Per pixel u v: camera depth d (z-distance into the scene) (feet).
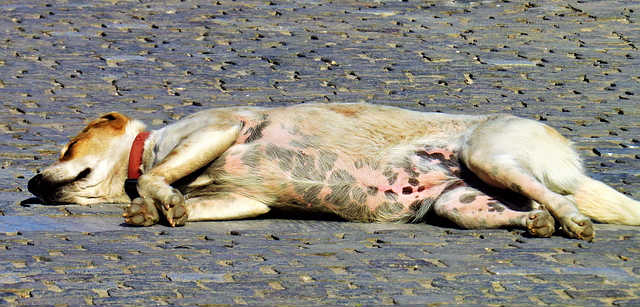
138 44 91.50
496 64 85.56
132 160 52.70
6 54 86.99
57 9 105.50
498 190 48.91
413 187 50.06
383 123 51.24
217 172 51.19
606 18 102.68
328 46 91.35
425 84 79.20
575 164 49.88
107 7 106.83
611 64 85.76
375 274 40.88
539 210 46.37
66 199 53.01
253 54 88.43
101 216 51.11
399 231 48.49
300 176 50.47
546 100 75.05
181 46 90.99
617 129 68.18
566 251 44.09
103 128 53.57
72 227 48.67
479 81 80.28
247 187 50.98
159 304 37.01
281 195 50.93
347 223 50.70
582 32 97.25
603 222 50.08
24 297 37.88
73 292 38.34
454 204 48.62
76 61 85.25
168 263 42.34
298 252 44.34
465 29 98.37
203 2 110.01
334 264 42.34
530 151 48.70
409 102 74.02
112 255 43.55
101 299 37.52
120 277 40.29
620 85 79.36
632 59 87.40
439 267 41.86
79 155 52.80
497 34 96.43
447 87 78.43
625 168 59.82
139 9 106.01
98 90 77.10
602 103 74.43
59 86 77.97
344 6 108.37
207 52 89.10
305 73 82.28
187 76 81.30
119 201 53.57
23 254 43.55
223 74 81.97
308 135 50.83
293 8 107.04
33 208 52.13
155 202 49.34
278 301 37.40
